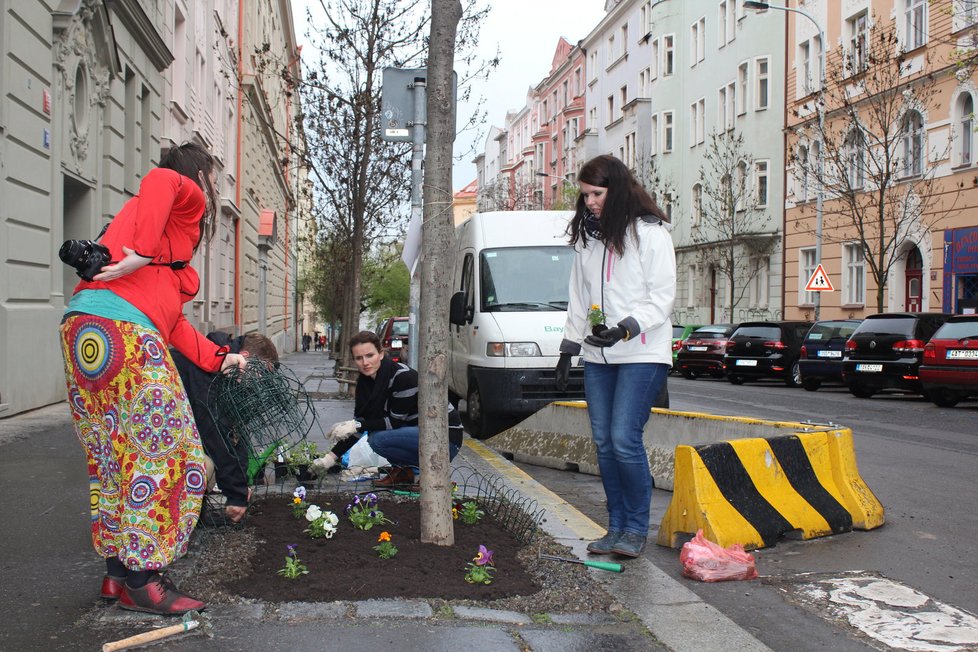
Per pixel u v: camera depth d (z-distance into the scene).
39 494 5.73
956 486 7.37
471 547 4.56
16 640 3.23
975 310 22.86
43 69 10.94
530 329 10.48
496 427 10.97
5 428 8.96
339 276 31.53
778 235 33.50
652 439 7.54
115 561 3.63
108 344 3.29
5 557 4.29
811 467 5.77
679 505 5.13
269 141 41.84
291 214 57.91
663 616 3.76
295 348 64.25
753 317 35.25
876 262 26.78
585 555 4.68
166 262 3.48
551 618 3.64
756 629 3.80
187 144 3.67
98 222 13.59
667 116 43.62
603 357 4.73
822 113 27.97
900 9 25.88
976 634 3.77
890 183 25.81
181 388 3.47
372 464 6.35
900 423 12.45
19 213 10.23
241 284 31.64
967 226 23.06
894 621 3.93
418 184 9.71
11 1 9.84
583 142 57.12
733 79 36.91
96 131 13.38
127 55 14.90
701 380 26.44
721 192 36.12
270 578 3.92
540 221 11.84
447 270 4.56
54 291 11.59
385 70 9.65
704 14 40.06
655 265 4.64
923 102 24.09
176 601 3.48
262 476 5.93
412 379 6.04
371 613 3.57
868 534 5.63
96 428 3.37
